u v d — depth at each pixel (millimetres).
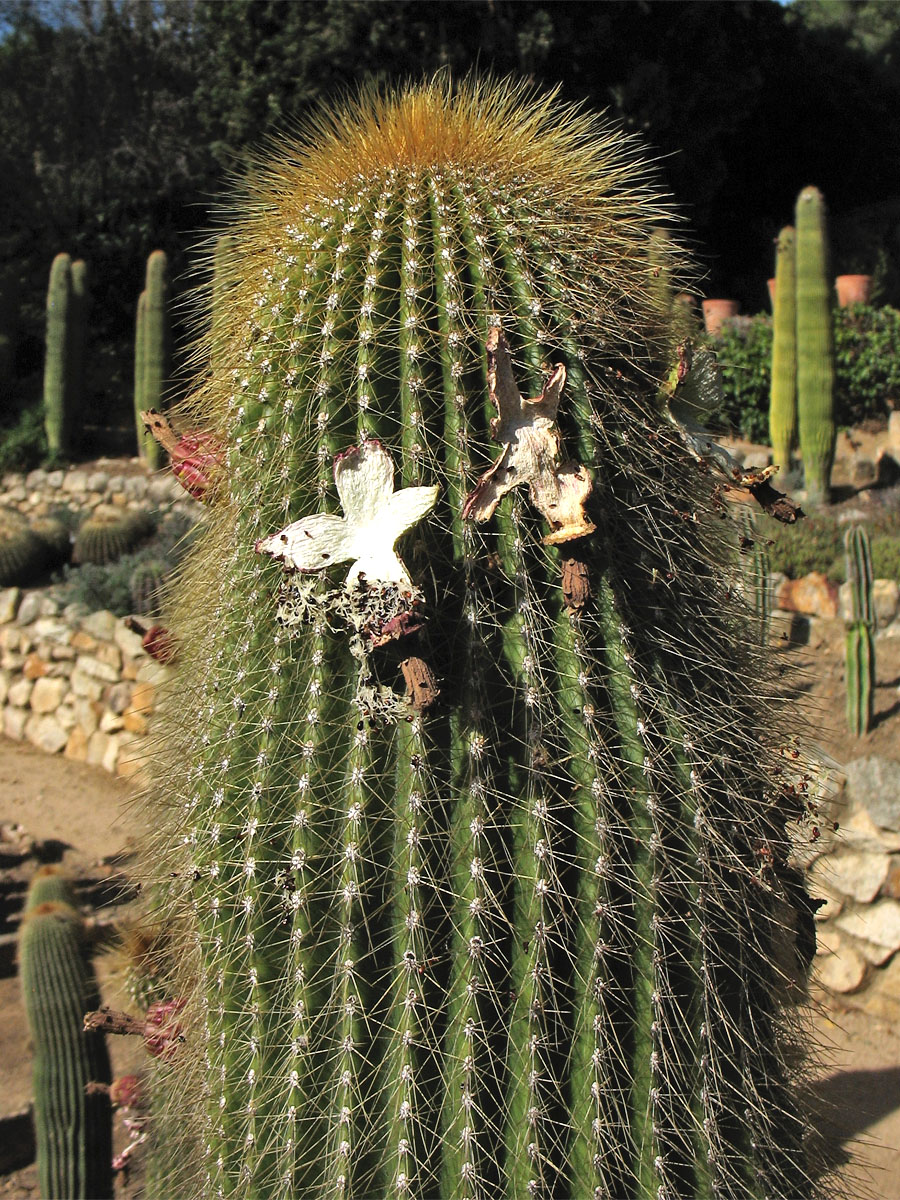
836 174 7855
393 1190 669
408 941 672
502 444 695
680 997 694
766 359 3938
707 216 6312
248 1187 694
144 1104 1030
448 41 4855
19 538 3660
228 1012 705
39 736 3133
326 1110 681
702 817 698
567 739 685
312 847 687
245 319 788
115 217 6656
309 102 5012
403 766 681
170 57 6582
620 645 698
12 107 6684
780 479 3428
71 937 1215
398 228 744
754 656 797
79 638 3053
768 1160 723
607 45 5020
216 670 736
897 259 6781
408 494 685
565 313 728
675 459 756
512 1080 671
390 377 713
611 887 681
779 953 759
